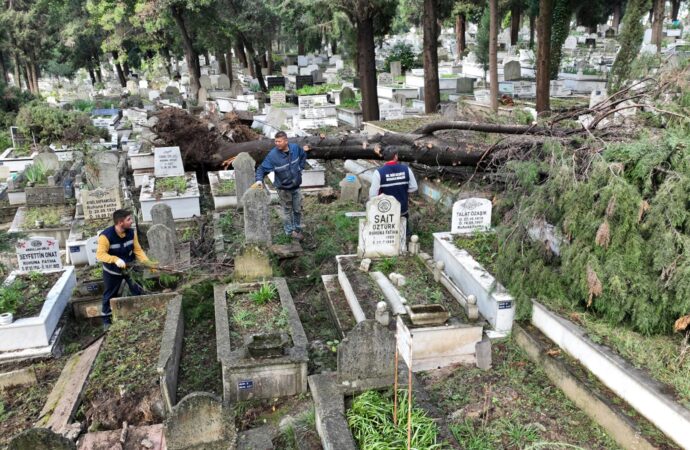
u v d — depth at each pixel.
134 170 14.26
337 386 5.16
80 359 6.55
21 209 11.87
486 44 25.34
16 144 18.61
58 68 47.75
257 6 27.22
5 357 6.72
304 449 4.82
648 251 5.57
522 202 6.79
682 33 35.22
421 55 31.50
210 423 4.51
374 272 7.68
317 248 9.69
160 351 6.18
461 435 5.04
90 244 9.08
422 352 6.26
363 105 18.41
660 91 7.51
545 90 14.33
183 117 13.18
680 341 5.44
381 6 17.00
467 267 7.23
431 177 11.47
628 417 4.82
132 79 44.72
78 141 17.78
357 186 12.05
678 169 5.62
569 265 6.00
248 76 37.28
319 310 7.86
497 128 9.43
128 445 5.11
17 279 7.86
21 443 4.11
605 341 5.48
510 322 6.64
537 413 5.36
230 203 11.55
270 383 5.83
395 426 4.66
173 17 26.52
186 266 8.58
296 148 9.38
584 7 29.58
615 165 5.92
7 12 36.09
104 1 25.53
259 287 7.41
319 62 41.28
